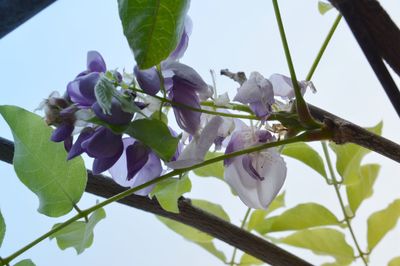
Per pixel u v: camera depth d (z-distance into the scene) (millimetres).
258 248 357
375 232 439
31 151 324
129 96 287
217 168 393
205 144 290
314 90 309
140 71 286
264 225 427
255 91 292
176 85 292
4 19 301
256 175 307
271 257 356
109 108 275
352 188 424
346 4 258
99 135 288
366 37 260
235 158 312
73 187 328
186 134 310
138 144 297
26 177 324
